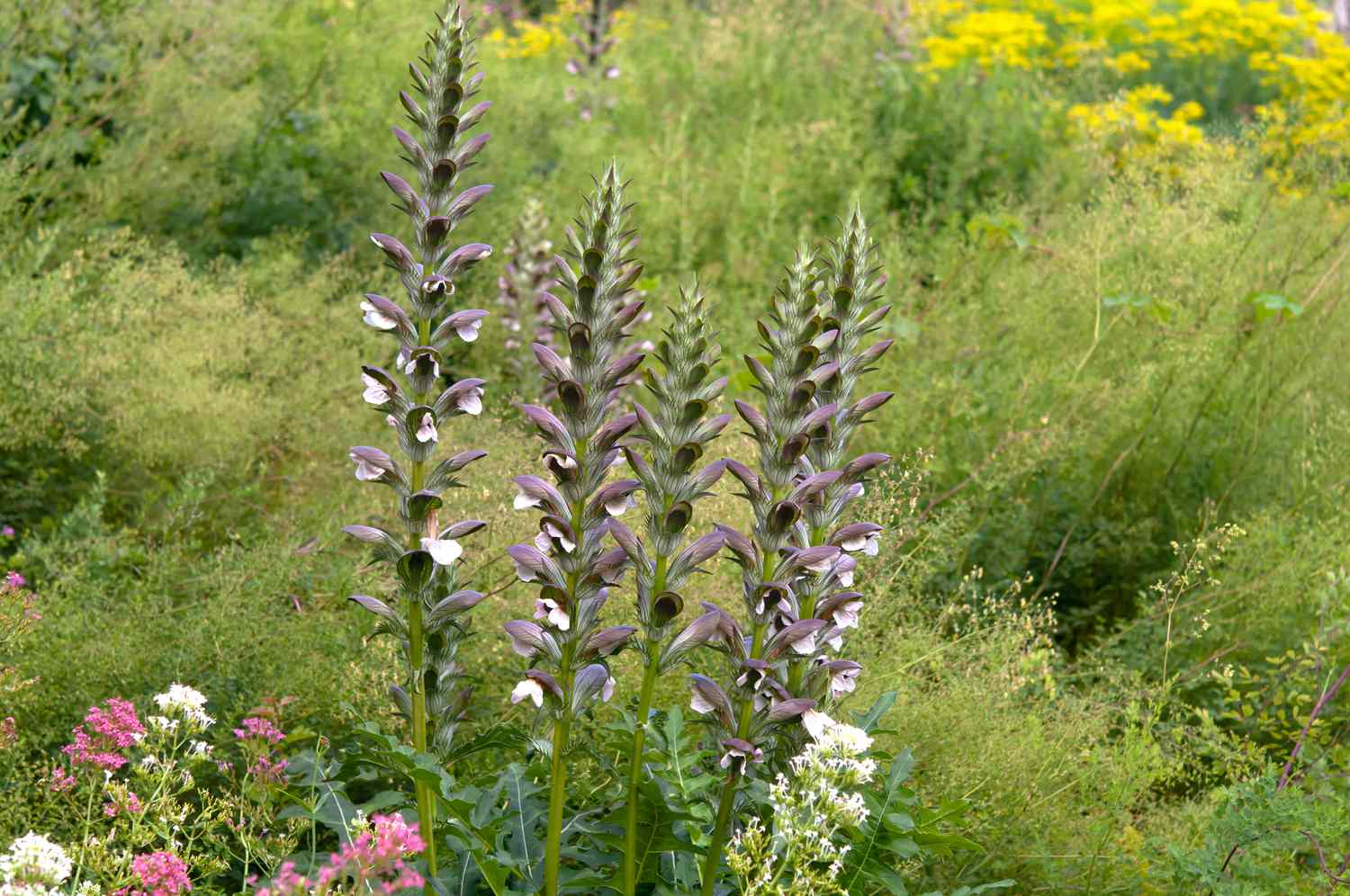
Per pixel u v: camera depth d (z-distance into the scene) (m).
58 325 5.45
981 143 9.12
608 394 2.57
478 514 4.36
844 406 2.82
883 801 3.04
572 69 9.94
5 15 6.63
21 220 6.15
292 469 5.60
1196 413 6.04
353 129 7.70
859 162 9.01
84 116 6.90
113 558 4.65
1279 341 6.31
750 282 7.49
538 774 3.08
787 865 2.86
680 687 3.89
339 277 6.46
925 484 5.48
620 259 2.56
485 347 6.39
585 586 2.62
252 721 3.27
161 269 5.94
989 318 6.69
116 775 3.52
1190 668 4.79
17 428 4.97
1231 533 4.61
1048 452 5.51
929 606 4.57
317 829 3.56
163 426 5.13
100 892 2.69
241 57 7.60
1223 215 7.25
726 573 4.25
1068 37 13.38
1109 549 5.59
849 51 10.71
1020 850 3.71
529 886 2.86
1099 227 6.49
